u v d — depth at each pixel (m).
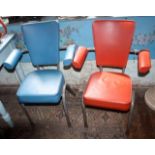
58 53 1.48
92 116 1.69
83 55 1.30
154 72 1.83
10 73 2.16
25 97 1.33
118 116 1.66
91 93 1.25
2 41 1.57
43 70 1.60
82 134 1.54
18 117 1.83
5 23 1.69
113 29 1.30
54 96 1.31
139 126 1.53
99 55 1.42
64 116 1.74
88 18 1.58
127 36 1.28
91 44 1.73
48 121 1.72
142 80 1.92
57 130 1.61
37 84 1.41
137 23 1.53
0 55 1.48
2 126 1.76
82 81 2.07
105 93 1.24
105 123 1.61
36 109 1.88
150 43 1.64
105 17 1.55
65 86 1.50
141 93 1.87
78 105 1.83
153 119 1.59
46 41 1.44
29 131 1.65
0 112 1.54
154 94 1.71
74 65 1.23
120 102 1.16
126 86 1.29
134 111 1.67
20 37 1.76
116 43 1.33
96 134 1.52
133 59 1.75
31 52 1.51
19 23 1.68
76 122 1.66
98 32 1.33
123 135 1.48
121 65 1.41
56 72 1.54
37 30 1.41
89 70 1.95
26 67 2.04
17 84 2.30
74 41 1.73
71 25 1.63
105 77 1.40
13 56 1.40
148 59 1.16
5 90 2.25
